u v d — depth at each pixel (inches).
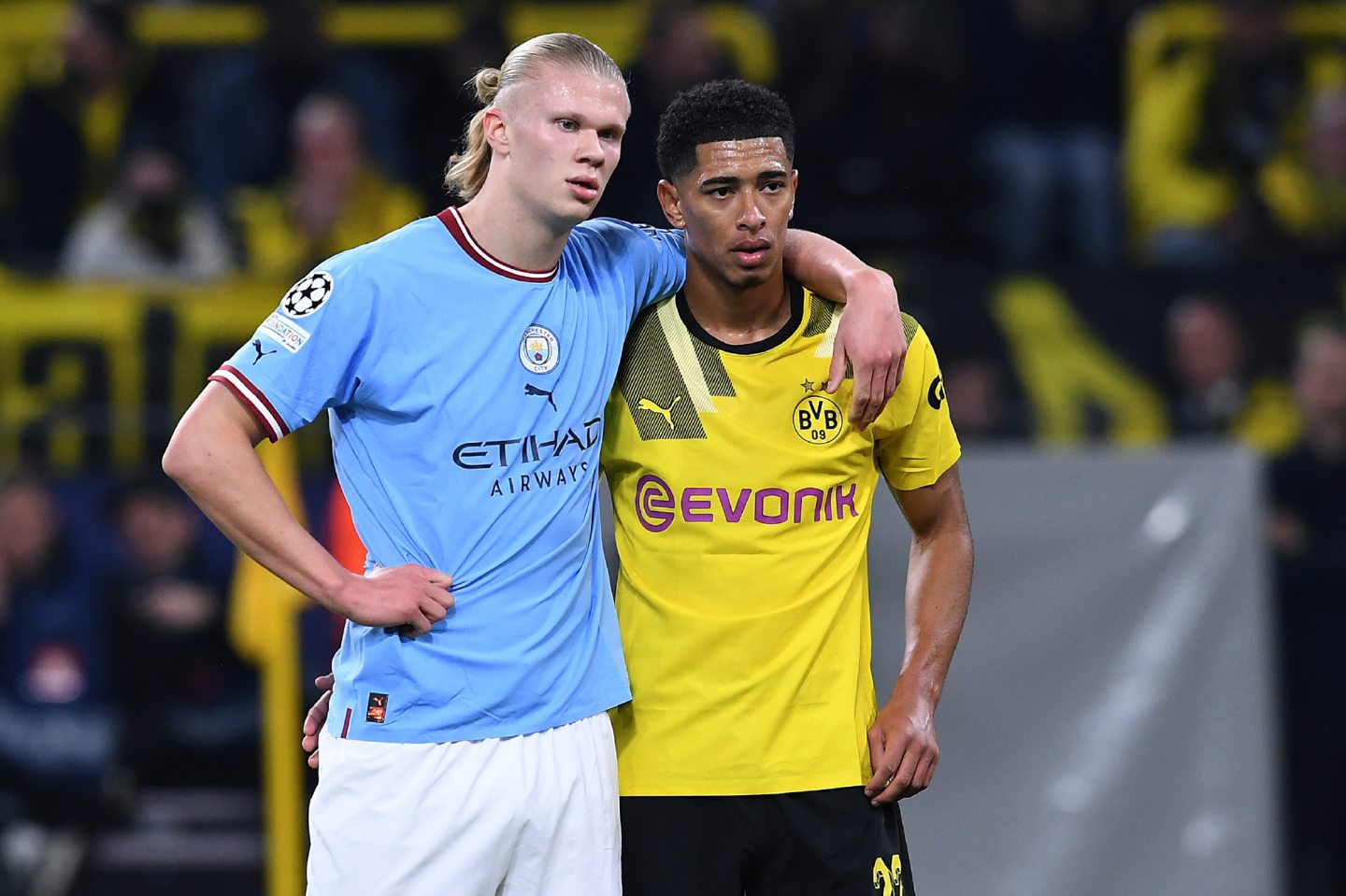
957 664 778.8
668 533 491.5
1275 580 865.5
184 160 1144.8
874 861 495.2
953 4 1185.4
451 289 462.0
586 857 475.8
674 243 502.6
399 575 458.0
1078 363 905.5
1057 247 1166.3
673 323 497.4
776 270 487.2
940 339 912.3
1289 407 895.7
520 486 464.1
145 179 1040.8
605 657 482.9
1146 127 1180.5
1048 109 1190.9
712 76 1116.5
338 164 1070.4
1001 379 905.5
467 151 487.2
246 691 853.2
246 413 451.8
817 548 493.0
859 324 471.5
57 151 1143.0
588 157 451.8
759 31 1197.7
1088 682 779.4
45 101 1145.4
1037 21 1184.8
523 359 463.8
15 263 1048.2
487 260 466.0
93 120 1153.4
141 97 1163.3
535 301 466.9
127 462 855.1
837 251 493.7
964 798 774.5
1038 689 778.8
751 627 487.2
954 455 516.7
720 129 467.2
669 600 492.1
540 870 473.4
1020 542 783.7
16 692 840.3
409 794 464.1
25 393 933.8
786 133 475.5
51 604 840.9
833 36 1149.7
